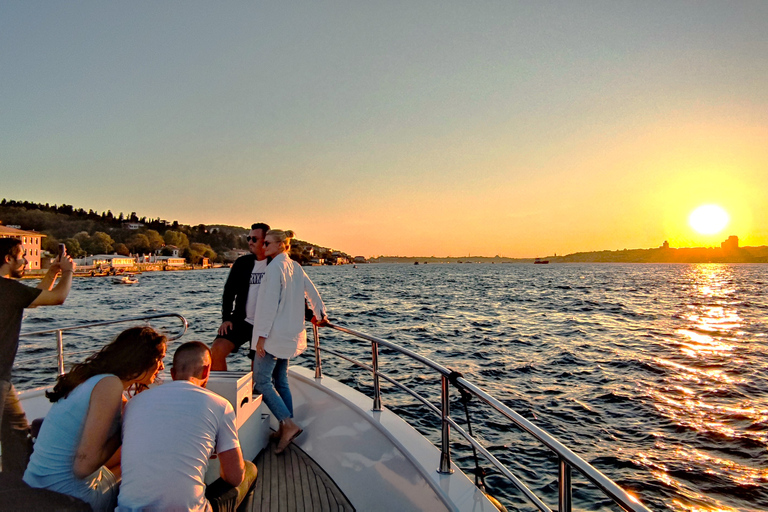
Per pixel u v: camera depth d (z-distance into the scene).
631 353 16.19
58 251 2.29
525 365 14.14
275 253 3.71
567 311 31.88
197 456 1.99
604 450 7.80
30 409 4.11
